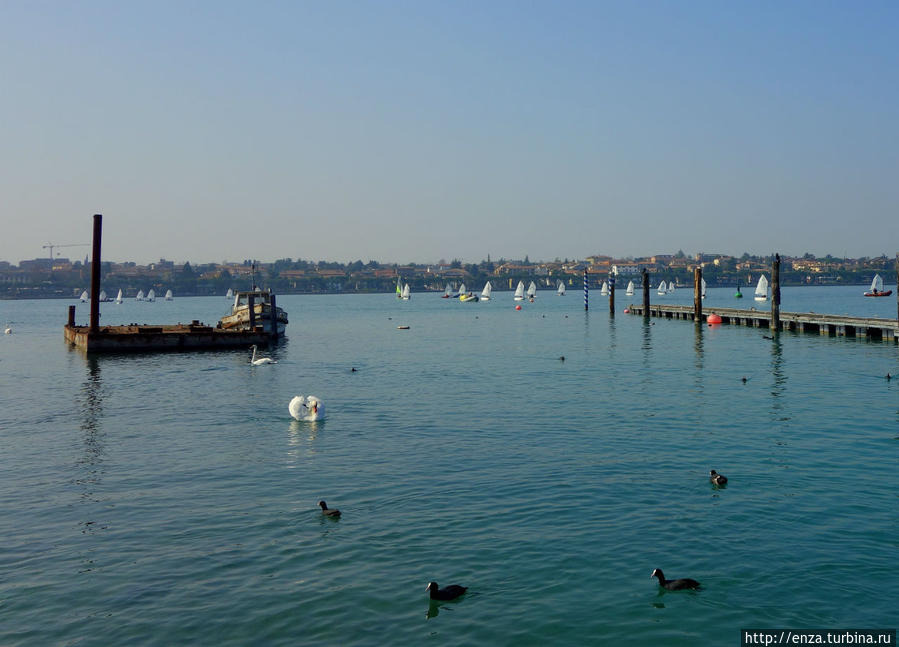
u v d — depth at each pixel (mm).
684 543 19891
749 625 15695
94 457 30953
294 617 16312
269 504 23969
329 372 59750
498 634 15492
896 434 31969
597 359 66125
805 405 39531
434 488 25359
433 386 50594
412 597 17141
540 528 21250
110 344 76312
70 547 20531
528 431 34562
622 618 16062
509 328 119000
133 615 16516
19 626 16109
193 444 33156
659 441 31781
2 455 31516
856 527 20750
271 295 89438
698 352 69250
